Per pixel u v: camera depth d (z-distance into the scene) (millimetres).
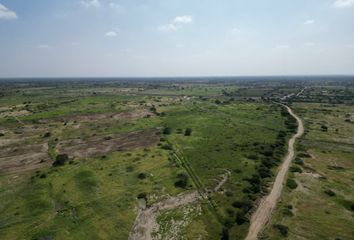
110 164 71500
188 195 55406
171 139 94812
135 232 43844
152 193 56156
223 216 47375
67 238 41469
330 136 97312
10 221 45750
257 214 48031
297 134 100188
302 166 69625
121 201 52875
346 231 42906
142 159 75188
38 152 82625
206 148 83562
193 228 44406
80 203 51438
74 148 86625
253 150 80562
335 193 55156
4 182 61344
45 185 59000
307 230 43281
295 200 52406
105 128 111000
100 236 42438
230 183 59531
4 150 83875
